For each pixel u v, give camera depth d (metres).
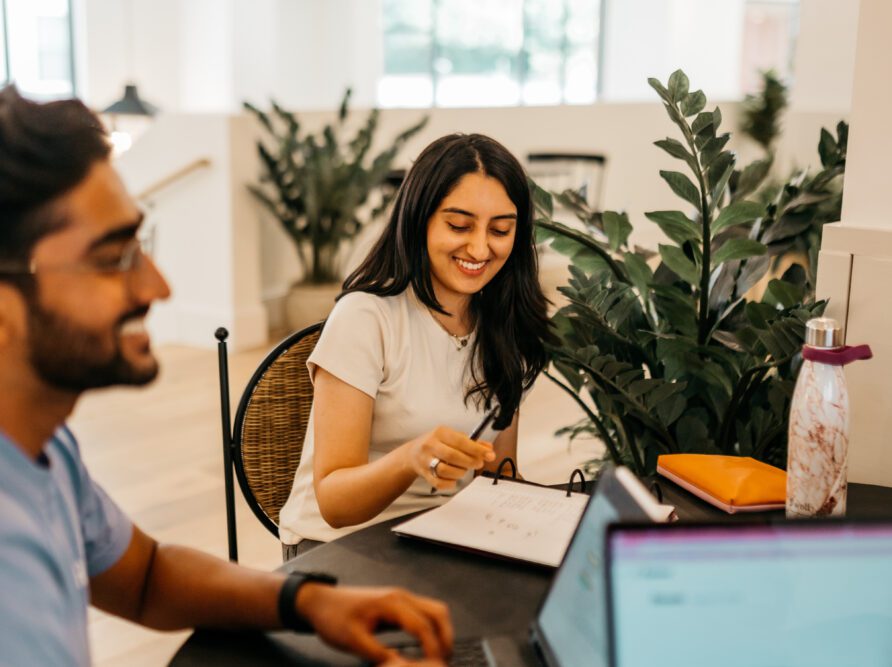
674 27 9.33
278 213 5.09
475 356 1.49
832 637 0.71
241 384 4.38
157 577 0.99
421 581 1.04
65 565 0.74
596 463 1.84
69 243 0.68
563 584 0.86
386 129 5.99
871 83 1.40
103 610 0.99
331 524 1.32
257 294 5.16
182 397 4.19
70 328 0.69
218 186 4.95
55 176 0.67
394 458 1.23
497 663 0.88
